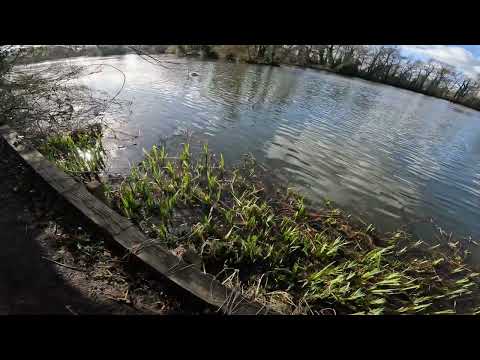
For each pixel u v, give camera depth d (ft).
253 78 65.62
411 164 32.04
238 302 9.11
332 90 72.33
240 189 20.20
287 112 42.01
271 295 11.68
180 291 9.21
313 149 30.17
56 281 9.00
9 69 17.69
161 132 27.45
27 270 9.14
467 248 19.04
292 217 17.98
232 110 37.99
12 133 16.67
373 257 14.58
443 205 24.22
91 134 23.88
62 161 18.51
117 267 10.03
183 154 22.09
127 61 56.70
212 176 20.99
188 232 14.76
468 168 34.24
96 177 18.95
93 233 11.23
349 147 33.09
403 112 63.52
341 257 15.56
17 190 12.69
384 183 25.99
